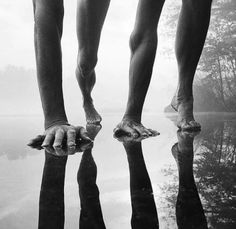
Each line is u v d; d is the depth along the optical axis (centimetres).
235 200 29
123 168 46
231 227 22
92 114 142
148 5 88
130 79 92
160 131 102
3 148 67
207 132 94
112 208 28
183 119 102
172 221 24
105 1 113
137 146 69
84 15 119
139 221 24
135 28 91
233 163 48
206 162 49
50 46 70
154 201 29
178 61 104
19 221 25
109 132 104
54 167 47
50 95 69
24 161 52
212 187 34
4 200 31
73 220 25
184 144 71
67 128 68
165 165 48
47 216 26
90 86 140
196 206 27
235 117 162
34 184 37
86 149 63
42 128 128
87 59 129
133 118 92
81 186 36
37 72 71
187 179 38
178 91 105
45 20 71
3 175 42
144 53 89
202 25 98
